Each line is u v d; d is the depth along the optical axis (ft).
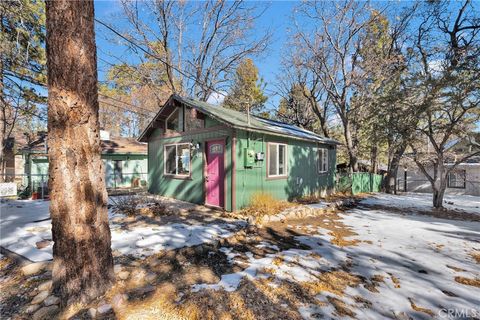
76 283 8.20
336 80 49.06
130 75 50.80
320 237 17.31
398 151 44.78
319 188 36.42
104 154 47.85
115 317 7.72
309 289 9.72
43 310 7.91
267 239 16.61
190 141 26.86
